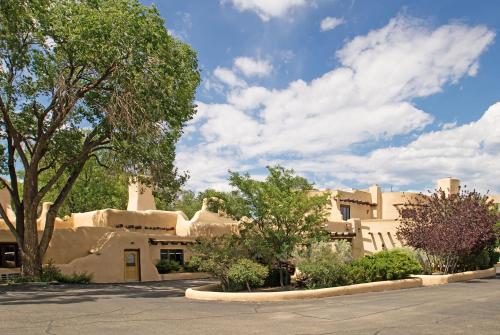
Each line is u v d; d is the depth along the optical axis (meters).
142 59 21.58
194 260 19.06
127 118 21.97
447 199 28.81
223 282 18.88
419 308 14.38
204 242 19.97
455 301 16.11
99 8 22.23
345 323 11.73
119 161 25.52
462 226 26.27
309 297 17.02
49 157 27.59
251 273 17.86
